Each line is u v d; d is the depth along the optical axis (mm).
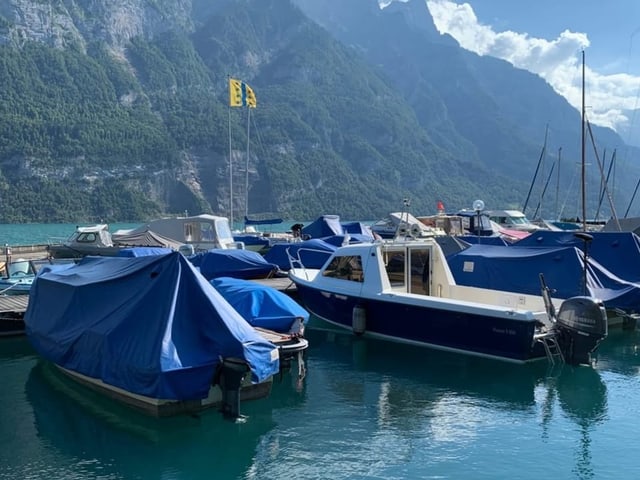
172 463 8852
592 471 8664
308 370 13500
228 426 9977
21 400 11305
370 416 10719
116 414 10594
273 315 13484
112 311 10898
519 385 12516
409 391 12102
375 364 13906
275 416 10656
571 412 11039
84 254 28531
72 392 11680
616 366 14023
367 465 8773
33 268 19797
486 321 13602
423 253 16422
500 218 50594
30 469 8617
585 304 13188
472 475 8484
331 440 9656
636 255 19594
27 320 13258
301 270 19500
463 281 18875
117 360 10008
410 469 8648
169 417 10016
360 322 15703
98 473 8516
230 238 30875
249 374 10672
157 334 9836
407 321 15023
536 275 17719
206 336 10078
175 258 10664
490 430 10148
